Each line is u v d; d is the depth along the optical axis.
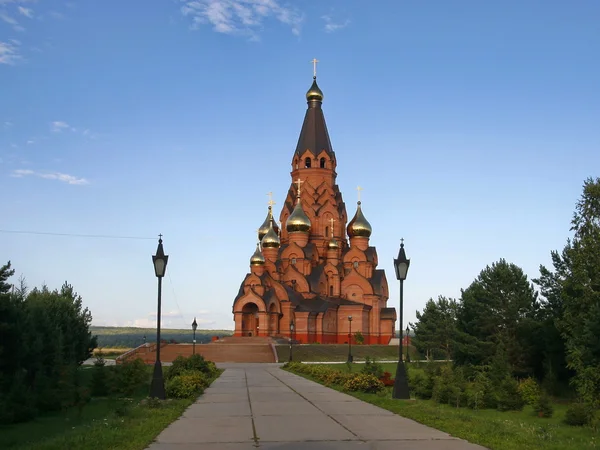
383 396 33.22
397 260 33.38
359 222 118.56
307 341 106.00
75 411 33.41
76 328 61.53
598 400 33.03
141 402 29.67
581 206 43.03
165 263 32.72
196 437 19.97
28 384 38.12
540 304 53.91
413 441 19.16
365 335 112.31
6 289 36.25
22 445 20.33
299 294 111.81
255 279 105.75
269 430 21.41
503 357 47.31
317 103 121.94
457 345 56.69
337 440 19.33
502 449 17.81
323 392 36.53
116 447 18.00
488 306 54.62
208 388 39.41
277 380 47.22
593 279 40.22
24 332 36.62
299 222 114.75
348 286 115.06
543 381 49.25
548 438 20.36
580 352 35.78
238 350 92.38
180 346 94.12
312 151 119.31
